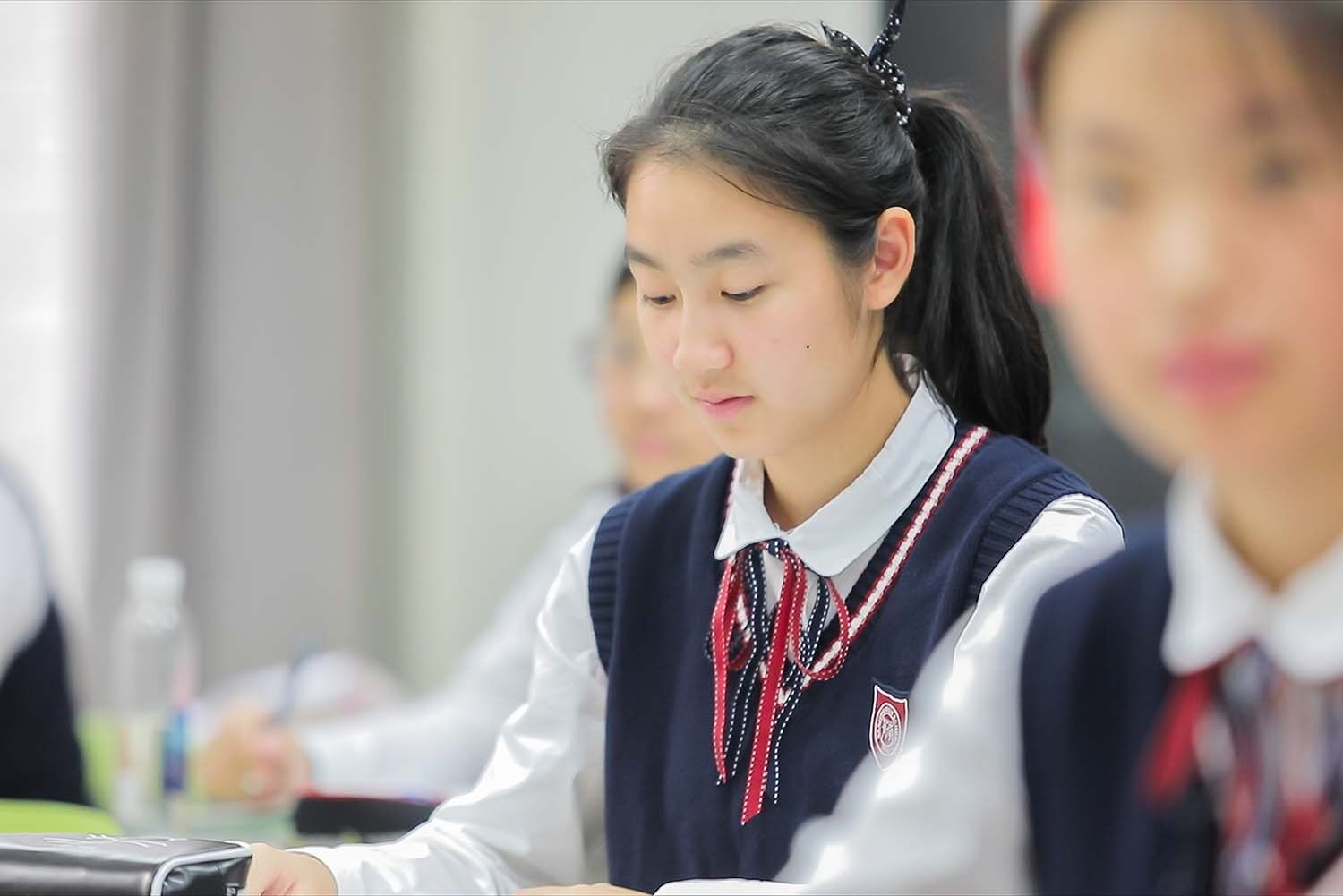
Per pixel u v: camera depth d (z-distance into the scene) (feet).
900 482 9.67
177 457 25.95
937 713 6.89
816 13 21.22
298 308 26.81
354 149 27.32
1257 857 5.66
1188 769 5.86
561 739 10.64
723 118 8.95
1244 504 5.66
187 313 25.95
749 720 9.78
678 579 10.43
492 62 27.37
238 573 26.40
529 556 27.55
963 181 10.01
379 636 28.19
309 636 26.94
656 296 9.25
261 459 26.55
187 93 25.76
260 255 26.43
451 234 28.07
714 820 9.78
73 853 8.03
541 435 27.43
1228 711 5.78
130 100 25.25
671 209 8.94
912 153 9.68
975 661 6.95
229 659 26.35
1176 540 6.03
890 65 9.89
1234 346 4.95
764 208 8.84
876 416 9.72
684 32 24.25
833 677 9.53
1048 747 6.34
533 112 26.91
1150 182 4.99
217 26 26.02
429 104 28.19
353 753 19.49
